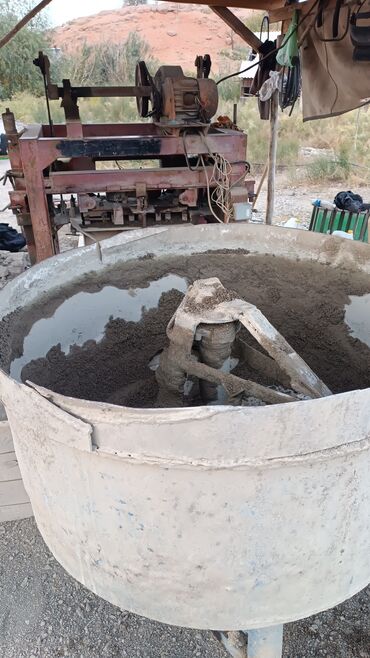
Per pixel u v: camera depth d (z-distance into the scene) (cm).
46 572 188
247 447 83
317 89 354
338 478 92
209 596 103
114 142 272
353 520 100
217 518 92
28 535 202
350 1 294
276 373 142
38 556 194
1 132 893
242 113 984
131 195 308
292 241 174
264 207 623
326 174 752
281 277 174
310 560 101
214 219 319
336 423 84
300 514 94
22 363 132
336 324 163
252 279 176
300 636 164
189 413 80
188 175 285
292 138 882
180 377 138
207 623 108
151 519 94
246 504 90
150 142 276
